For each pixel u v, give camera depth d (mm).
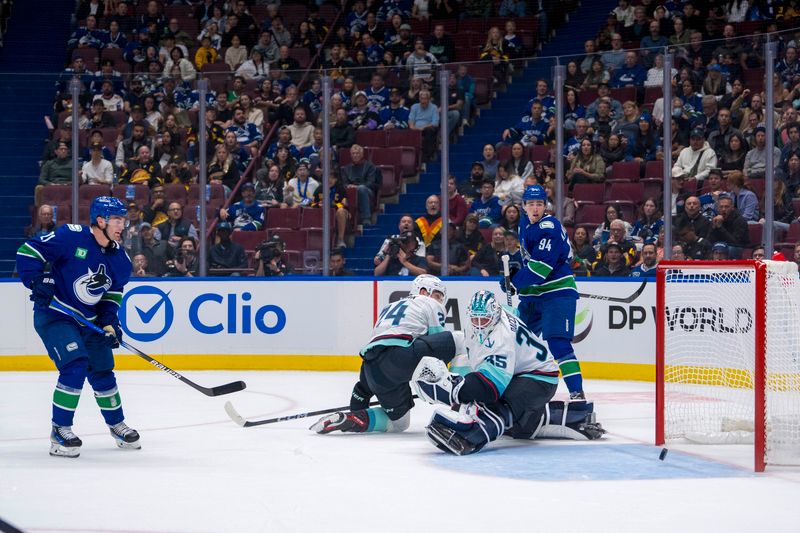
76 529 10953
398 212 31875
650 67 29062
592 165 29234
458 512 11781
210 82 32094
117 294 16547
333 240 31219
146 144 31891
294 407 22281
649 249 28141
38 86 34094
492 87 31828
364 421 18062
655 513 11742
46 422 20062
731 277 21500
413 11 43656
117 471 14570
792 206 26047
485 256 29719
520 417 16500
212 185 31688
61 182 32531
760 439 14477
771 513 11750
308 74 32062
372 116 32000
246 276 31109
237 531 10859
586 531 10875
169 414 21109
